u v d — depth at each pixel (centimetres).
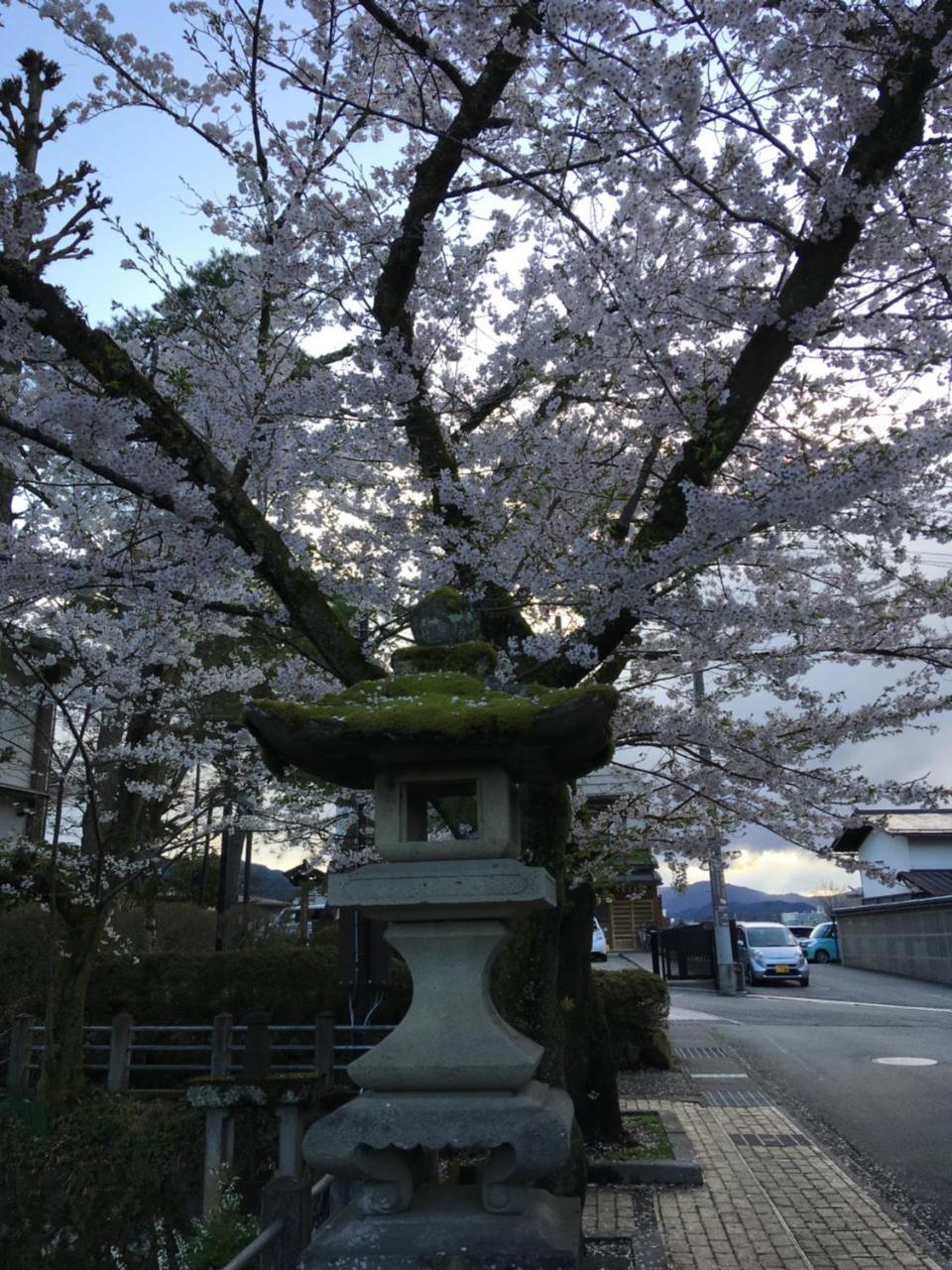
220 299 713
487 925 365
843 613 638
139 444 503
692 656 660
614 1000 1195
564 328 629
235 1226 611
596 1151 748
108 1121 898
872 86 540
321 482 730
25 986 1169
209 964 1123
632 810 768
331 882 365
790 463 451
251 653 1124
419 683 397
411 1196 348
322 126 660
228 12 622
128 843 1116
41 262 528
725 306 566
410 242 586
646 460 612
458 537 591
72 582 550
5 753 1061
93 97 642
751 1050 1350
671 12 495
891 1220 611
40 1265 845
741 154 532
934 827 2961
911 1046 1352
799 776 670
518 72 651
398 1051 350
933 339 560
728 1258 550
